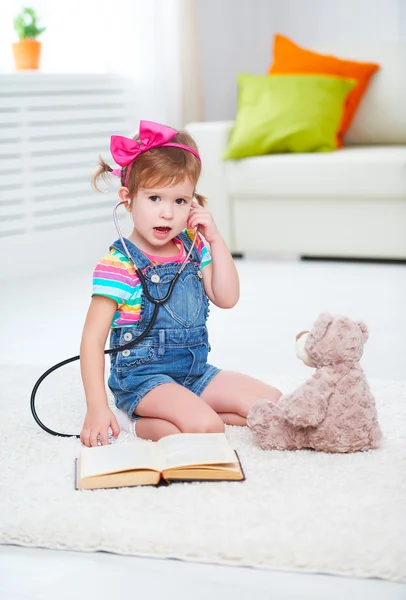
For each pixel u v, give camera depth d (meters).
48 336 2.46
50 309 2.81
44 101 3.41
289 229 3.57
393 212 3.39
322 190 3.43
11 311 2.79
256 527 1.16
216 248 1.64
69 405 1.74
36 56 3.52
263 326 2.51
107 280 1.53
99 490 1.29
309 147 3.56
